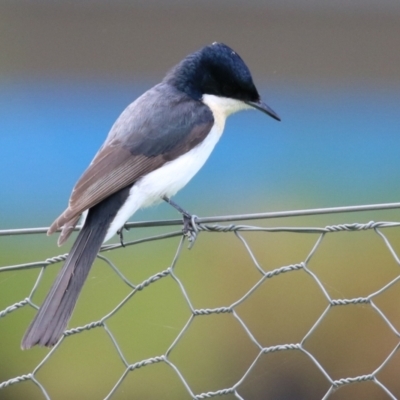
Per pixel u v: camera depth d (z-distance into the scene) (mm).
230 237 11906
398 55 22016
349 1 21688
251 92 9008
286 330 10531
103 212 7812
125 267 12000
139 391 9938
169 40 21797
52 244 13141
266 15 21828
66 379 10000
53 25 21234
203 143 8602
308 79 21859
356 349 10070
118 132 8344
